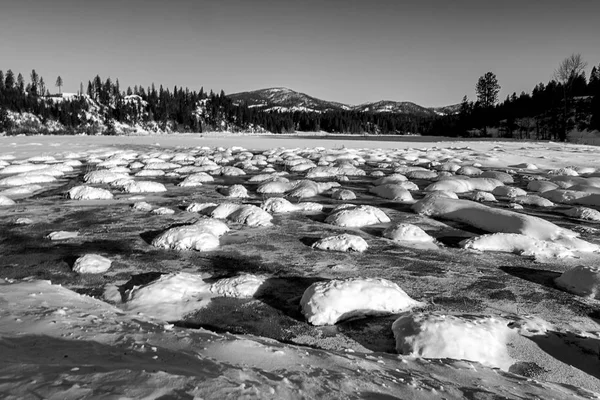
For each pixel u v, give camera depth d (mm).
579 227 11500
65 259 8477
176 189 17516
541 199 15062
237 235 10391
